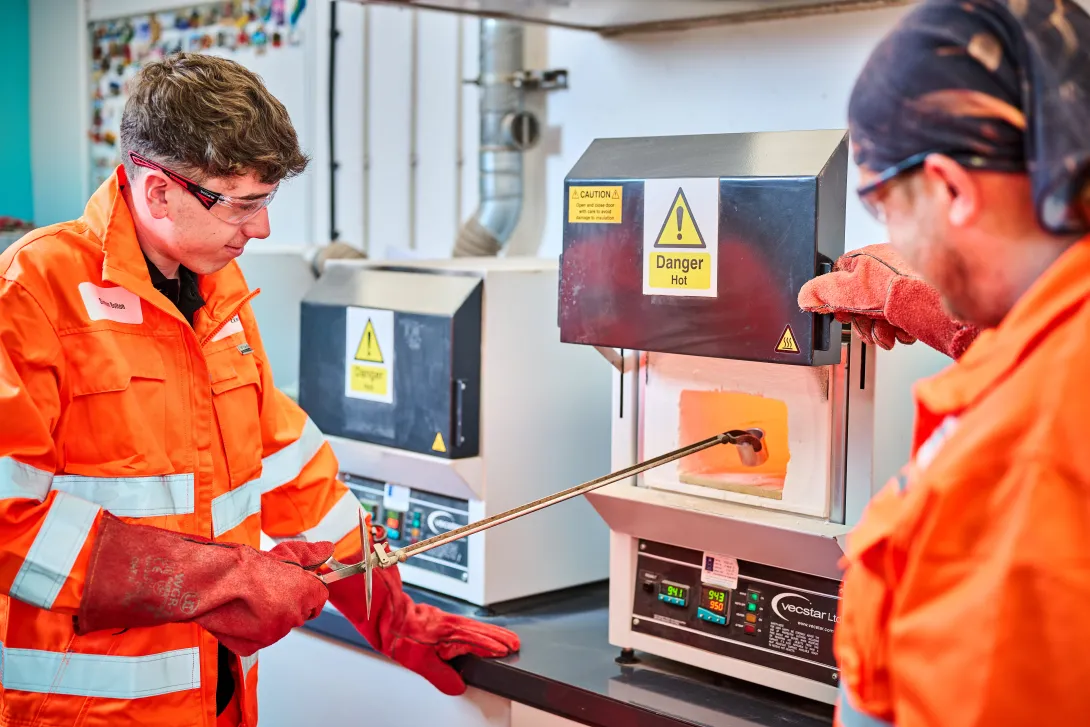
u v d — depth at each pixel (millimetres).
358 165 3074
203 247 1310
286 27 3277
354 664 1856
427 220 2883
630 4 2010
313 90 3189
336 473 1649
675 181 1390
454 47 2744
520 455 1849
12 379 1197
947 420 739
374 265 1987
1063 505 619
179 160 1236
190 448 1375
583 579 1979
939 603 667
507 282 1799
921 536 679
